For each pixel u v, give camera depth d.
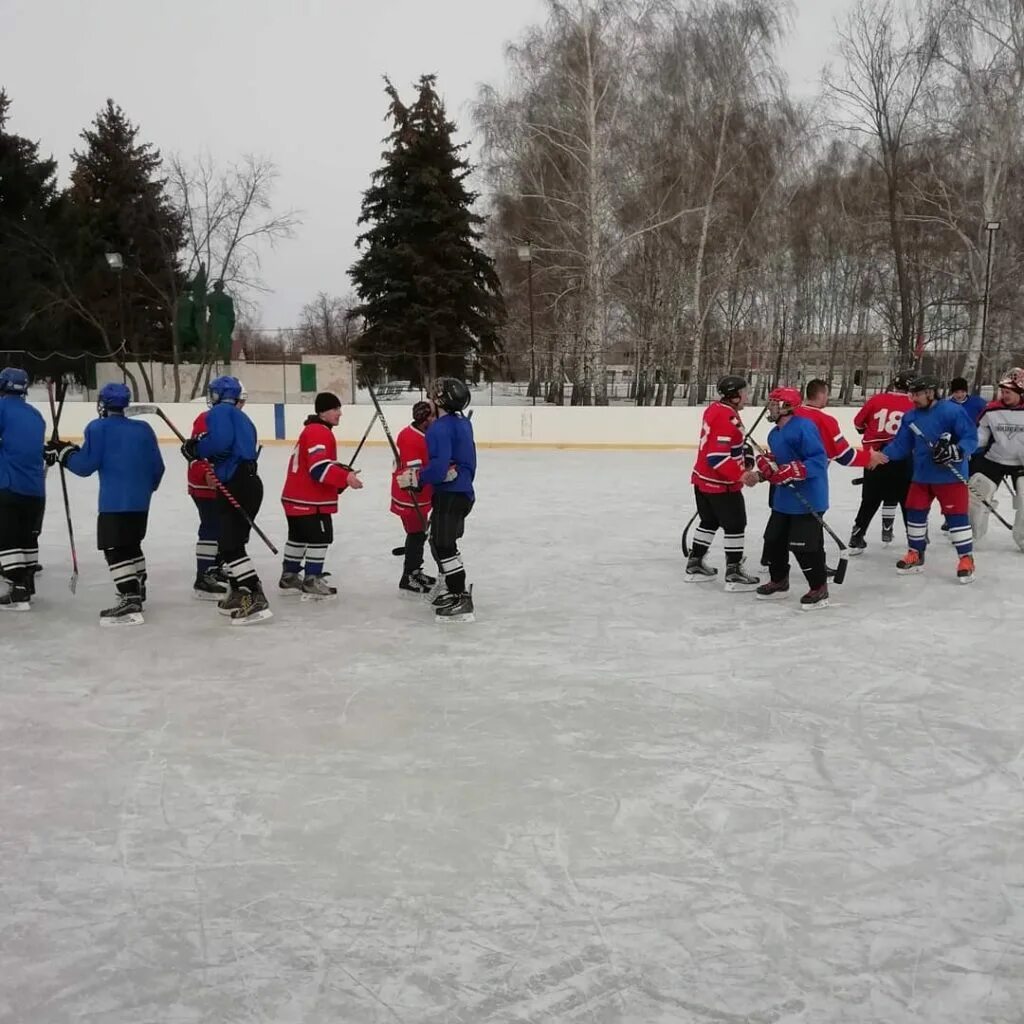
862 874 2.75
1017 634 5.32
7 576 5.93
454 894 2.64
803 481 5.77
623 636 5.30
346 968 2.32
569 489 12.32
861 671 4.66
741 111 25.06
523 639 5.24
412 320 27.55
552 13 23.66
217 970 2.31
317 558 6.17
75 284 32.44
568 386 23.50
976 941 2.42
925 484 6.81
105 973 2.30
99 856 2.87
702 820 3.08
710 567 7.30
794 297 32.91
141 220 33.97
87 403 20.81
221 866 2.80
